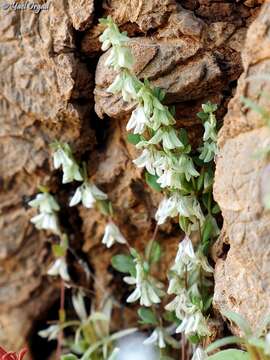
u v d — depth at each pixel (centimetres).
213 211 39
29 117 42
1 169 44
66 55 39
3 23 41
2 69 42
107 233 43
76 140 42
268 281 34
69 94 40
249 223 34
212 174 38
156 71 37
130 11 38
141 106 37
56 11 39
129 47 38
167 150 37
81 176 42
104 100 39
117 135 42
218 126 38
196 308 38
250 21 37
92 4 38
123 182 43
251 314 35
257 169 34
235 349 36
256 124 34
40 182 44
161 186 38
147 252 43
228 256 36
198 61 37
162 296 42
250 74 34
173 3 37
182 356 41
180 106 38
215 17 37
